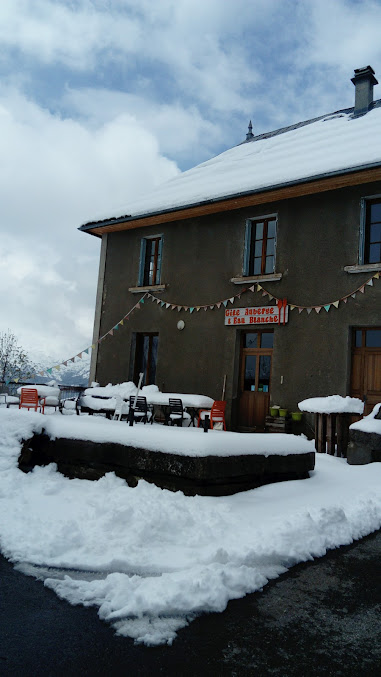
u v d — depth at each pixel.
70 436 5.96
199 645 2.52
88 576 3.27
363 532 4.57
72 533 3.88
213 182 12.98
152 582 3.03
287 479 6.07
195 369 12.42
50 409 12.70
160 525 4.05
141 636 2.56
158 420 12.38
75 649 2.43
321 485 6.00
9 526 4.05
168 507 4.43
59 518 4.27
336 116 15.31
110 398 11.34
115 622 2.70
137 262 14.13
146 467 5.33
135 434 5.52
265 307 11.45
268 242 12.04
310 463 6.42
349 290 10.45
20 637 2.53
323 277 10.80
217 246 12.56
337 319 10.49
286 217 11.53
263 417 11.45
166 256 13.48
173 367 12.80
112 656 2.39
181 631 2.65
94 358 14.49
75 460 5.88
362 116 13.91
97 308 14.69
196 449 5.05
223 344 12.07
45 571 3.35
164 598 2.85
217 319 12.26
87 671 2.26
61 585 3.10
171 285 13.24
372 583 3.43
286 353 11.02
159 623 2.70
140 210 13.24
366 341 10.40
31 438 6.18
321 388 10.48
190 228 13.16
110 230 14.70
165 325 13.18
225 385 11.85
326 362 10.51
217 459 5.12
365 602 3.11
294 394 10.79
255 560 3.60
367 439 7.70
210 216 12.83
